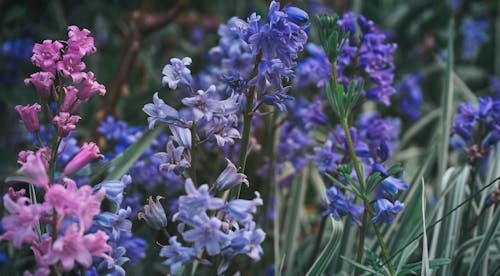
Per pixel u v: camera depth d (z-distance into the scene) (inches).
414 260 39.5
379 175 33.6
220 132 31.8
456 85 53.4
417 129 58.6
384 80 39.8
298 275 42.8
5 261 39.5
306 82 47.1
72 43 31.3
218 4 82.4
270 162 43.7
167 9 76.6
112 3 66.3
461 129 39.6
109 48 67.1
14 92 56.2
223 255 30.1
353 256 40.8
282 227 47.1
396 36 85.8
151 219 31.4
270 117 43.8
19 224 28.8
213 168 47.6
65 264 28.6
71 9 68.2
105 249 29.0
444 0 87.5
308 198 58.2
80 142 53.2
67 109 31.5
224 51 45.7
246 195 42.0
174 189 45.9
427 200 47.4
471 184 38.9
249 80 32.3
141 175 44.1
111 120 45.8
